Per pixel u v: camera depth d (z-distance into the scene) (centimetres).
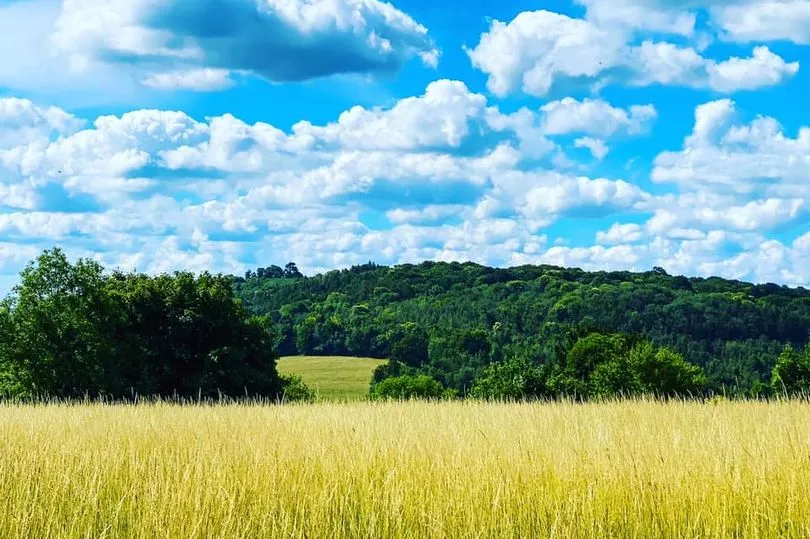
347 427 1120
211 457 869
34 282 4128
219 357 4341
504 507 668
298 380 6862
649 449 877
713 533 623
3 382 4075
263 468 800
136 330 4469
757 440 918
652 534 641
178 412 1605
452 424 1137
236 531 610
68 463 874
